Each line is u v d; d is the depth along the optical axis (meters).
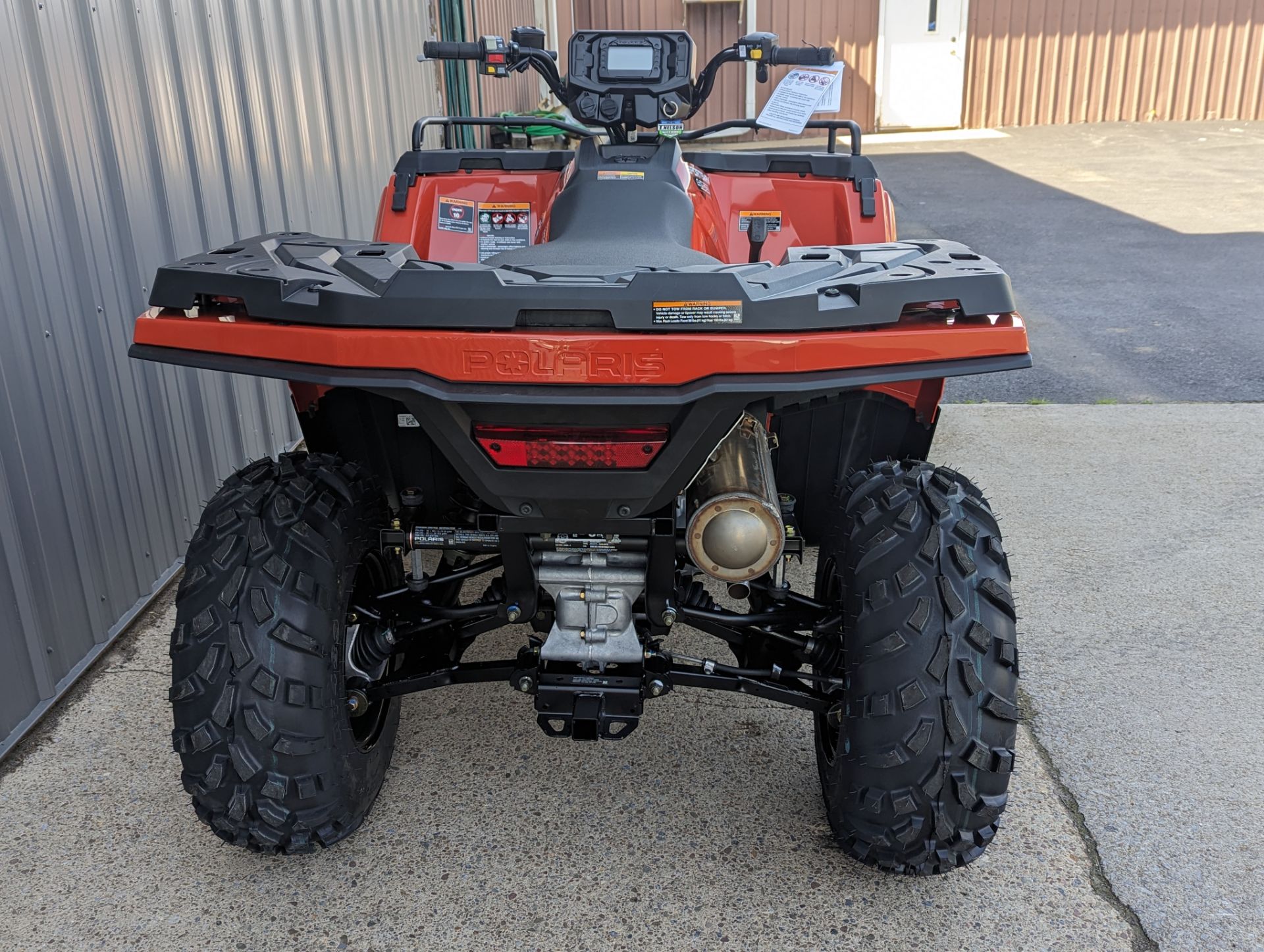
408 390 1.89
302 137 4.84
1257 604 3.39
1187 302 7.21
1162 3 15.88
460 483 2.55
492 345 1.84
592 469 1.99
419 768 2.67
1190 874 2.29
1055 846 2.38
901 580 2.05
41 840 2.42
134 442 3.36
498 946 2.12
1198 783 2.58
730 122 3.46
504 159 3.61
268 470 2.27
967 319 1.93
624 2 15.98
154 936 2.15
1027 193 11.41
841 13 16.11
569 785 2.61
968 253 2.13
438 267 1.98
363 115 5.81
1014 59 16.34
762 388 1.83
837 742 2.35
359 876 2.31
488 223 3.61
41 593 2.88
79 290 3.05
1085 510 4.08
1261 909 2.20
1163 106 16.45
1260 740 2.73
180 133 3.64
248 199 4.21
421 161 3.59
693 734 2.81
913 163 13.70
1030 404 5.31
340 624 2.17
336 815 2.22
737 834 2.44
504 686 3.03
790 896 2.25
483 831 2.45
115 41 3.23
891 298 1.87
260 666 2.05
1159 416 5.10
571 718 2.23
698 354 1.83
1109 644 3.18
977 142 15.23
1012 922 2.18
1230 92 16.25
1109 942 2.13
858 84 16.53
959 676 2.01
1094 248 8.89
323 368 1.90
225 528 2.14
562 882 2.29
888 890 2.27
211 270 1.98
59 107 2.94
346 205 5.50
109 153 3.20
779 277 1.92
